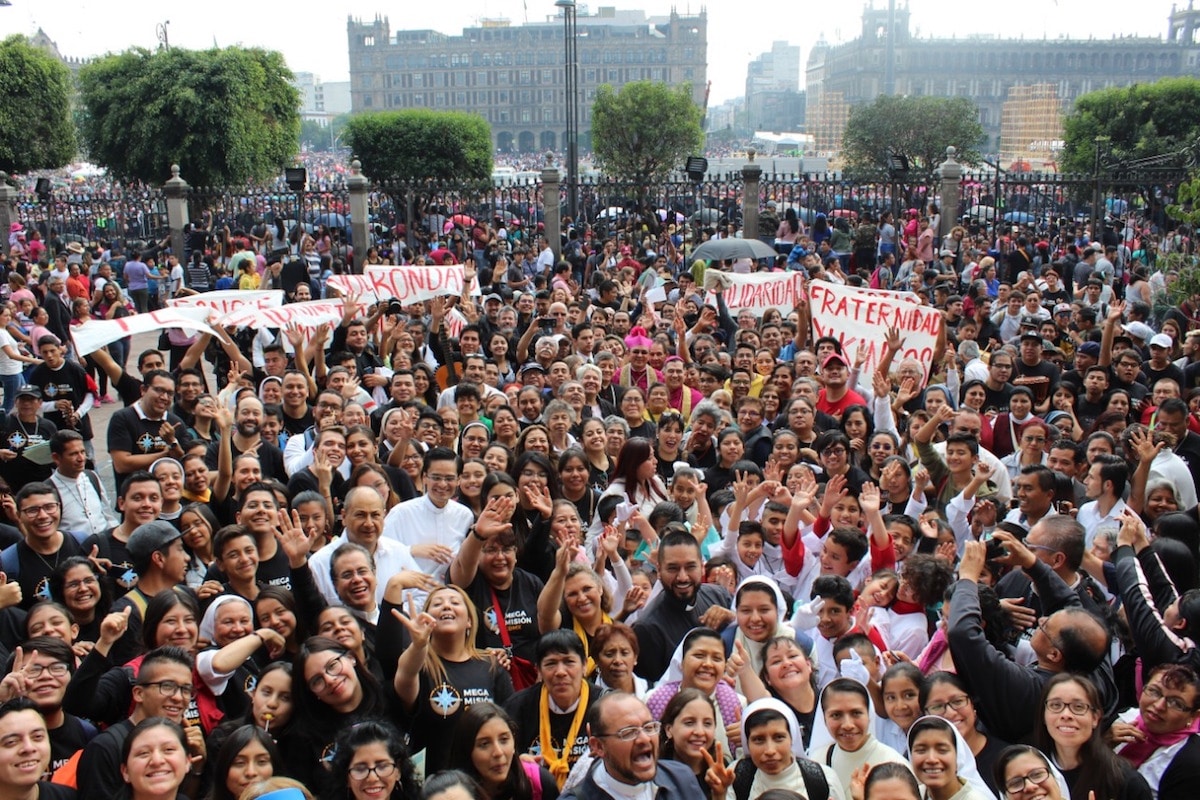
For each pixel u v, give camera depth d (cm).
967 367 1168
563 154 15650
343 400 952
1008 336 1516
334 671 498
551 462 805
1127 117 3988
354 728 450
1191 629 549
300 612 591
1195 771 467
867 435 954
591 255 2417
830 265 2119
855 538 668
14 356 1321
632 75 15438
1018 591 637
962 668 519
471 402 991
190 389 977
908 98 4978
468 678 544
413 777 459
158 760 439
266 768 457
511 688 561
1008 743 507
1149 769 483
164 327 1037
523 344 1312
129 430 902
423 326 1293
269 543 671
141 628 597
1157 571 605
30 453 913
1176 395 978
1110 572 652
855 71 10712
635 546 725
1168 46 9844
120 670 534
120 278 2411
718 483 875
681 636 596
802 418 935
